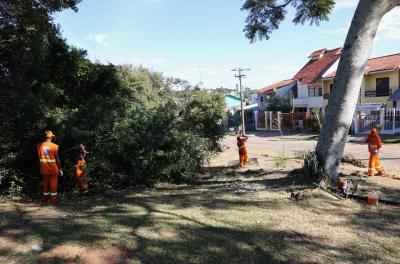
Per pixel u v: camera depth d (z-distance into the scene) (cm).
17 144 920
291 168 1237
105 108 1035
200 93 2148
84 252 524
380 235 601
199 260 500
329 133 938
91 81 1500
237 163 1498
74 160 973
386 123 2850
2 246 543
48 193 848
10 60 1112
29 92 1013
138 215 705
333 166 942
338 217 695
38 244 552
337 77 932
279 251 533
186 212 726
